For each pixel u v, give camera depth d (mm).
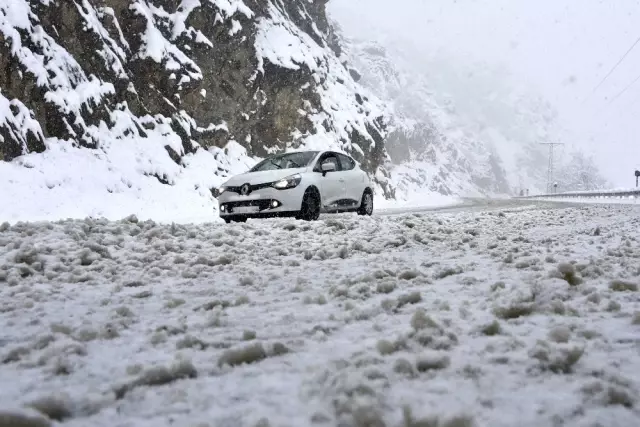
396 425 1689
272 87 24516
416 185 54812
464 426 1616
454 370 2197
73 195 14008
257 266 5164
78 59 17359
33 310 3482
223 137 21719
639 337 2674
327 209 11555
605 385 1972
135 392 2037
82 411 1888
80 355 2541
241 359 2371
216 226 8281
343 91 31984
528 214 13414
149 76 19656
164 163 17875
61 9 16969
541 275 4262
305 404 1903
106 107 17469
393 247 6480
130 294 3951
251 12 23359
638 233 7820
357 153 29703
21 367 2402
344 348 2564
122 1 19516
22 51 15242
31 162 14117
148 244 6262
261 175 10844
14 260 4941
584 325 2895
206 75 21703
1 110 14094
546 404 1886
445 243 6715
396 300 3400
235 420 1800
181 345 2648
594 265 4465
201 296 3945
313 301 3619
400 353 2438
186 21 21375
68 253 5414
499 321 2990
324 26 38094
